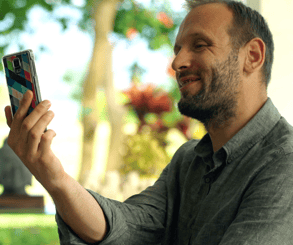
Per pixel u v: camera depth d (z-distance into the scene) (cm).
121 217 143
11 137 118
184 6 164
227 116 149
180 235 153
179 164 172
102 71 766
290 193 123
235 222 125
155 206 163
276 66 318
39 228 634
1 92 1917
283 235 117
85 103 769
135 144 699
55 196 124
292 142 134
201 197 150
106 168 727
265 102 151
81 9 899
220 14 150
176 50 161
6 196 816
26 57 124
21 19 870
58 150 1698
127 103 710
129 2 897
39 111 115
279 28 316
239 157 142
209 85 147
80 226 131
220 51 148
